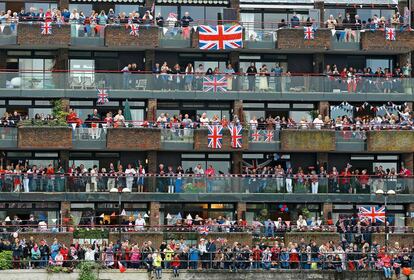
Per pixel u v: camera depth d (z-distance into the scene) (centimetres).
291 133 17488
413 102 18062
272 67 18288
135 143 17238
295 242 16500
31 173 16900
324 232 16638
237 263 15500
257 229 16638
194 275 15325
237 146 17350
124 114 17512
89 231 16350
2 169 17112
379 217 16862
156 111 17750
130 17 17675
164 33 17750
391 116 17762
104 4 18262
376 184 17438
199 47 17688
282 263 15575
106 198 16988
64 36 17475
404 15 18312
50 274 15012
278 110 18088
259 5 18412
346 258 15675
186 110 17988
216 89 17675
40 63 17900
